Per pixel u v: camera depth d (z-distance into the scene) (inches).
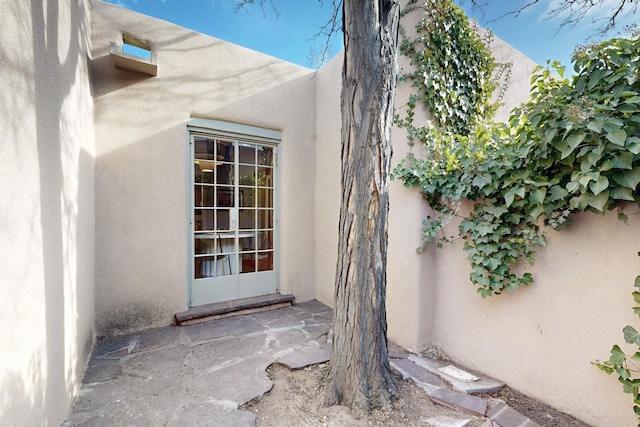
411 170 106.7
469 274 101.0
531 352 84.4
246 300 155.9
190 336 120.7
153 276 130.6
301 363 96.0
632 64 63.5
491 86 132.7
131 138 126.5
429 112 112.3
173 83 135.7
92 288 113.1
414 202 110.1
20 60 52.2
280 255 170.1
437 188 105.2
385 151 77.9
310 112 178.2
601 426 70.9
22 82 52.8
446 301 108.9
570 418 75.5
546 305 81.6
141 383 86.6
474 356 99.1
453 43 116.7
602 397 70.9
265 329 128.3
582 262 74.7
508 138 91.5
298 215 172.7
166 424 69.2
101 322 119.6
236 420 70.1
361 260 76.6
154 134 131.3
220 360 100.3
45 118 63.1
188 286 142.6
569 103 71.0
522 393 86.0
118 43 124.0
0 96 45.6
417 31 109.7
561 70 79.2
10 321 47.3
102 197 120.6
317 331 126.3
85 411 74.0
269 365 97.1
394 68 80.0
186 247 139.4
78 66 94.7
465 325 102.3
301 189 174.1
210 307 144.5
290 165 169.6
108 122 122.1
